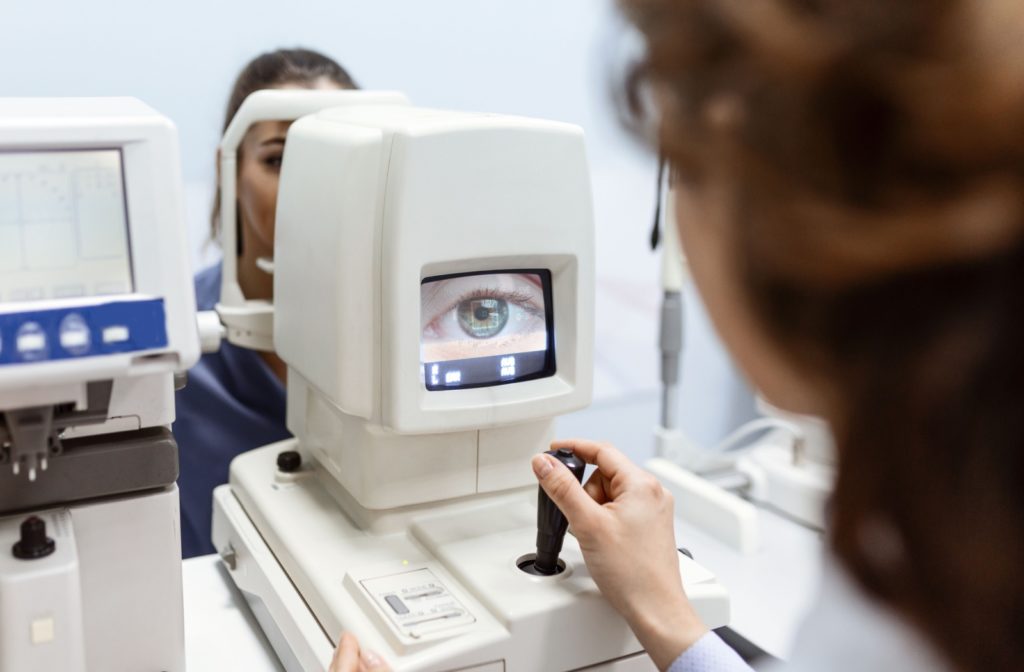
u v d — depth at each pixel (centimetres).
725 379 196
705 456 147
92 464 67
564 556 83
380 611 74
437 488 89
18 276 56
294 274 93
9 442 62
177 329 59
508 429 92
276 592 85
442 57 148
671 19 29
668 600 71
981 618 28
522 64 156
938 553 28
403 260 79
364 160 79
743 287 30
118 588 71
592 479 83
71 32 121
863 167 26
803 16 26
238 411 139
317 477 102
